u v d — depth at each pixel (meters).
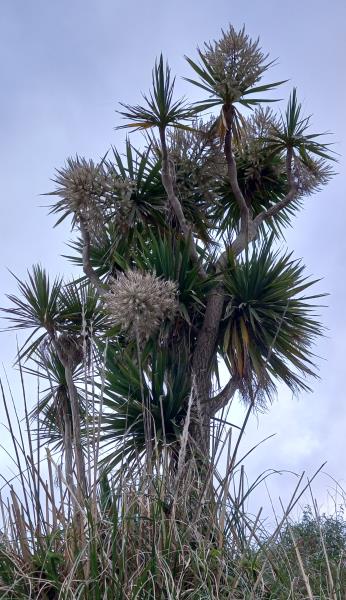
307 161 10.09
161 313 7.68
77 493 3.70
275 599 3.53
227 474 3.80
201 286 8.95
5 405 3.67
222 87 9.07
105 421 7.25
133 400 7.21
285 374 8.93
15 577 3.49
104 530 3.59
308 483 3.83
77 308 9.12
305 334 9.01
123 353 7.68
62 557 3.57
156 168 9.73
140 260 9.25
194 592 3.40
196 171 9.93
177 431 6.73
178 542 3.61
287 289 8.93
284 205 9.98
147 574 3.46
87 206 9.41
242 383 8.54
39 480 3.69
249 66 9.12
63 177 9.48
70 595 3.33
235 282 8.95
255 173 10.47
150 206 9.72
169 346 8.80
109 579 3.47
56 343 8.76
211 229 10.45
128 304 7.54
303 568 3.55
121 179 9.70
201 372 8.63
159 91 8.90
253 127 10.55
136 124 9.05
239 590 3.57
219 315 8.93
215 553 3.60
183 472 4.09
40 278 9.21
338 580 3.59
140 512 3.73
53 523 3.70
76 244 10.47
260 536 3.86
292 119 9.96
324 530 4.11
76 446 3.93
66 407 7.88
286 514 3.77
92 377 3.75
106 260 9.82
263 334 8.97
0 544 3.64
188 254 8.94
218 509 3.85
